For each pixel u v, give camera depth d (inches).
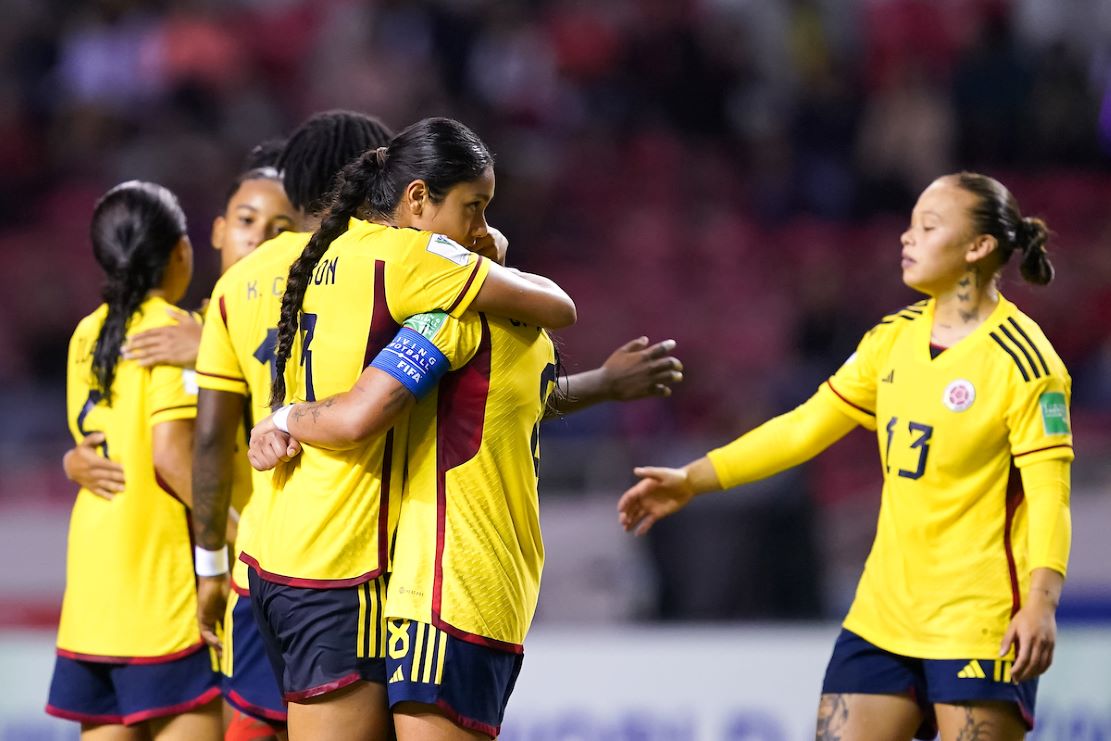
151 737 553.6
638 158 1700.3
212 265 1494.8
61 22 1750.7
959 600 475.2
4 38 1733.5
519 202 1595.7
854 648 497.4
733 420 1275.8
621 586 1121.4
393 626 410.0
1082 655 858.1
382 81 1701.5
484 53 1750.7
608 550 1133.7
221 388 474.0
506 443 422.0
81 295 1525.6
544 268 1577.3
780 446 533.6
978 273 491.2
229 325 467.2
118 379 536.7
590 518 1144.2
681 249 1601.9
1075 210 1651.1
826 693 498.9
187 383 529.7
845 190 1676.9
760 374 1379.2
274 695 476.7
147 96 1700.3
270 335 457.7
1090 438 1232.2
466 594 409.4
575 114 1738.4
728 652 878.4
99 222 548.1
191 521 538.3
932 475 481.7
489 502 417.7
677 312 1536.7
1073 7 1845.5
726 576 1093.1
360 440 403.2
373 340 418.0
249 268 466.3
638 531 552.1
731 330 1514.5
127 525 530.6
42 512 1149.1
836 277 1517.0
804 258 1583.4
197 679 531.2
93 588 532.7
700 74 1763.0
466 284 412.2
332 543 413.4
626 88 1763.0
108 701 541.0
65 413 1277.1
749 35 1806.1
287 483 425.1
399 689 404.2
